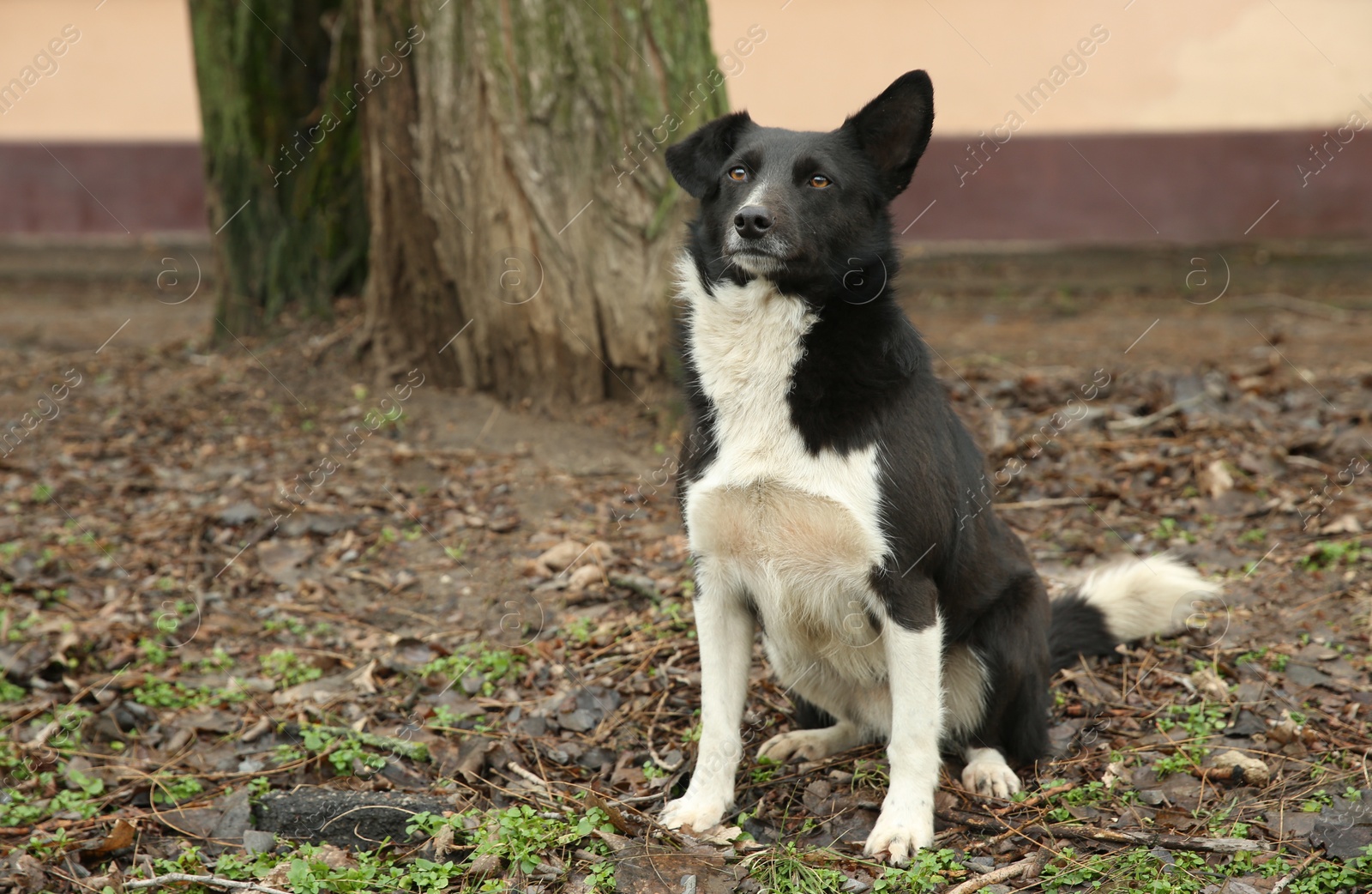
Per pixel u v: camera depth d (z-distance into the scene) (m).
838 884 3.21
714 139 3.98
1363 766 3.64
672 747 4.13
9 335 10.14
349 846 3.62
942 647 3.77
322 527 6.11
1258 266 12.24
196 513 6.29
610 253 6.75
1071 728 4.16
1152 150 12.84
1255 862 3.18
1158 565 4.65
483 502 6.29
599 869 3.26
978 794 3.73
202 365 8.22
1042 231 13.08
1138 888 3.07
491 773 4.03
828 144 3.81
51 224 13.91
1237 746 3.86
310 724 4.33
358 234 8.26
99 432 7.42
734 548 3.67
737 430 3.65
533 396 7.07
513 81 6.57
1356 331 9.54
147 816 3.76
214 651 5.00
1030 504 6.05
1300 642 4.54
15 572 5.68
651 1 6.49
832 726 4.22
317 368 7.77
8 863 3.46
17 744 4.18
